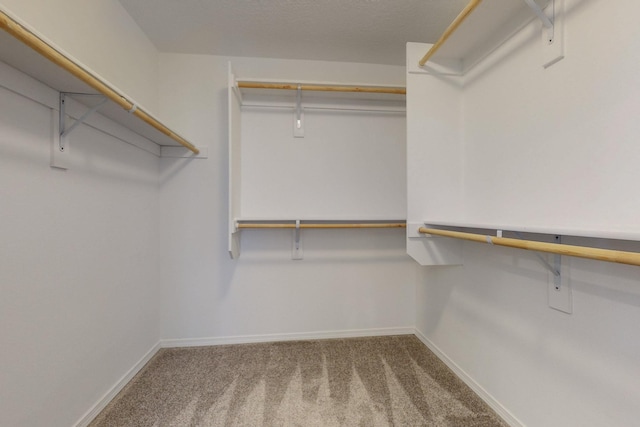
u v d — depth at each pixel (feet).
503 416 4.45
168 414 4.58
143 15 5.50
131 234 5.53
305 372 5.75
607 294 2.99
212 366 5.97
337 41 6.34
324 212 7.22
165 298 6.81
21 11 3.32
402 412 4.63
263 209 7.04
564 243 3.39
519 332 4.16
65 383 3.86
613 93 2.93
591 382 3.16
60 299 3.78
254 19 5.60
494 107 4.75
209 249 6.93
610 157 2.95
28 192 3.33
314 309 7.31
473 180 5.32
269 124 7.04
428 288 6.89
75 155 4.04
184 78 6.79
